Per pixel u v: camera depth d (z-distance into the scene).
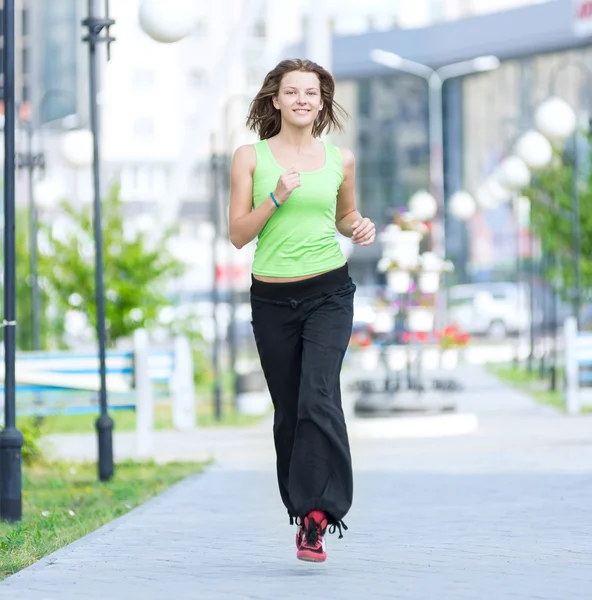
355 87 140.62
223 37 151.50
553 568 12.66
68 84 101.00
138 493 21.33
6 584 12.19
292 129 12.12
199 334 56.81
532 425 33.41
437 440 30.22
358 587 11.66
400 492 19.97
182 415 36.56
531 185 51.16
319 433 11.82
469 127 134.50
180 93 151.62
